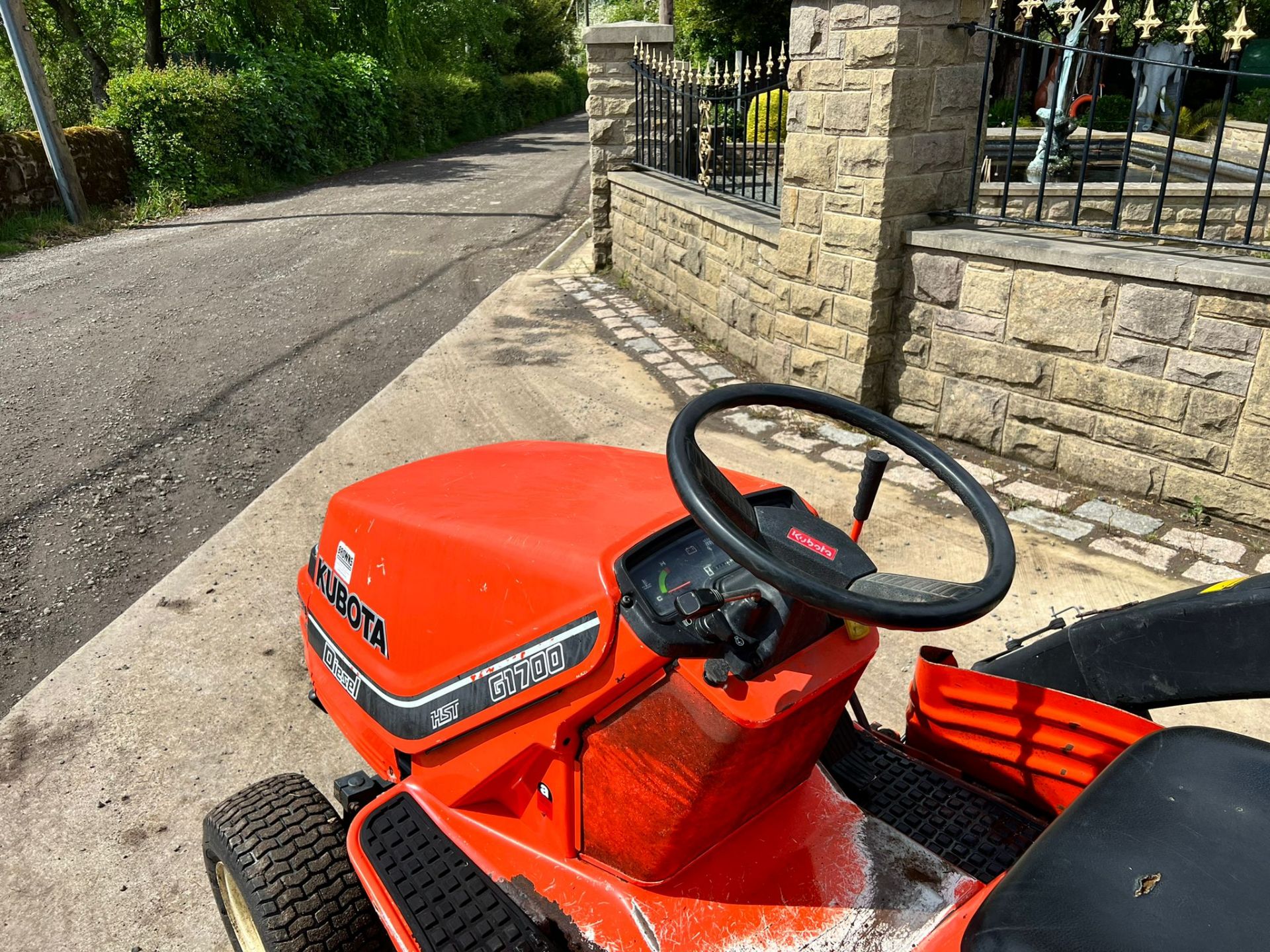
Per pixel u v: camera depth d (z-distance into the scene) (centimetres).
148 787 341
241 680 400
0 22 2050
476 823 207
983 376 571
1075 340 520
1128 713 211
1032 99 1616
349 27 2716
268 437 670
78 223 1520
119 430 684
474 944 183
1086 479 540
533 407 706
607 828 186
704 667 164
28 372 812
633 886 189
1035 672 252
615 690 172
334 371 808
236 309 1017
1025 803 243
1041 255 516
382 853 204
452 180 2066
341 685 245
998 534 177
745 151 801
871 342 611
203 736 367
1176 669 224
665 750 170
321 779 342
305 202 1788
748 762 172
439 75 2981
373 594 231
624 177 1043
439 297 1062
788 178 638
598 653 170
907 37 532
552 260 1244
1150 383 495
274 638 429
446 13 3219
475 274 1175
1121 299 493
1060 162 911
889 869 201
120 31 2162
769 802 210
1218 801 163
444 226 1497
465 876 198
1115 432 519
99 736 368
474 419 684
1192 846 154
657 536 181
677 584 175
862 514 202
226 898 254
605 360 812
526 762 194
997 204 868
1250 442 465
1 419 705
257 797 236
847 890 194
